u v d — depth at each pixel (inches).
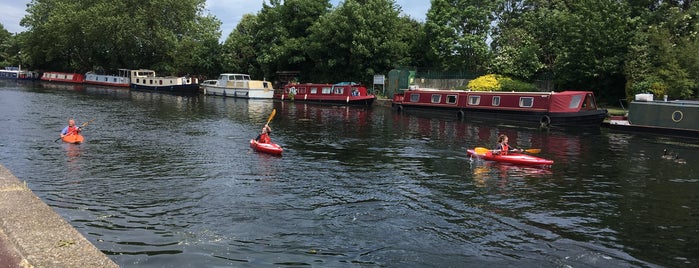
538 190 597.0
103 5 2957.7
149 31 2965.1
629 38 1496.1
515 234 439.8
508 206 526.3
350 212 492.1
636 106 1190.9
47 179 594.2
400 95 1834.4
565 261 382.6
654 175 694.5
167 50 2997.0
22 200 302.8
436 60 2117.4
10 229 255.6
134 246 385.4
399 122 1366.9
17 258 227.6
